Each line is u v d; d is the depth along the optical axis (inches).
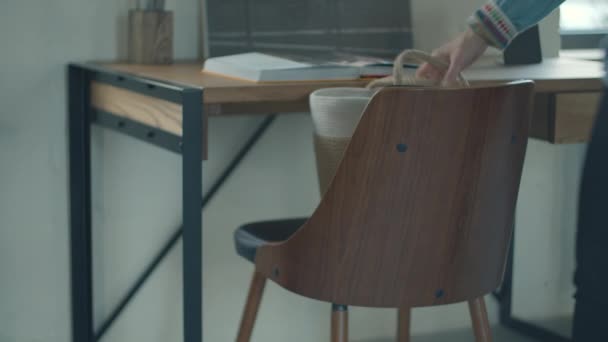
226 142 81.9
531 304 98.1
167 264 82.2
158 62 72.6
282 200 85.0
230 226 83.4
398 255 52.2
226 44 76.2
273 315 86.8
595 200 36.3
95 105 73.8
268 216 84.7
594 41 97.7
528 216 95.7
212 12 75.9
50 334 78.7
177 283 82.9
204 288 83.6
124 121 67.4
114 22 76.2
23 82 74.0
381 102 49.5
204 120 57.0
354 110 55.2
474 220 52.9
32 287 77.5
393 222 51.6
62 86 75.2
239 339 64.9
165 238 81.6
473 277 54.2
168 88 57.8
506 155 52.7
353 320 90.2
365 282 52.7
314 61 65.3
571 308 99.6
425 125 50.1
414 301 53.1
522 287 97.3
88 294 78.0
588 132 66.6
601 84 64.6
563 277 98.6
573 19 98.0
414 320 92.7
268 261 57.2
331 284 53.2
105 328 80.2
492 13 57.9
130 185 79.6
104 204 78.8
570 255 98.3
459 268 53.5
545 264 97.6
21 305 77.4
